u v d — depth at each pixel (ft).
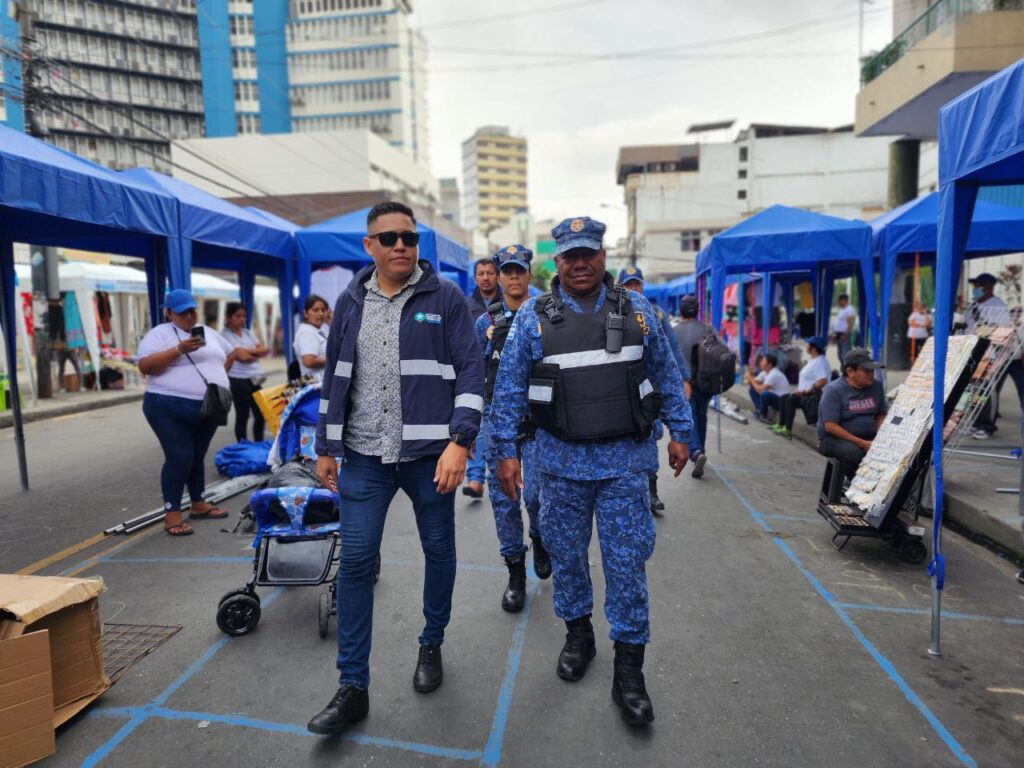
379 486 8.27
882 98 43.50
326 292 30.58
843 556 13.87
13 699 7.39
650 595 12.00
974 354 13.01
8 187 14.74
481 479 17.75
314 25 276.62
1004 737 7.93
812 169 176.45
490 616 11.16
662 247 175.94
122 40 219.20
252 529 15.89
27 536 16.08
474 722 8.27
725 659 9.76
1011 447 22.00
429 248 28.40
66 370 47.34
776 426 28.76
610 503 8.30
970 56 34.50
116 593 12.31
